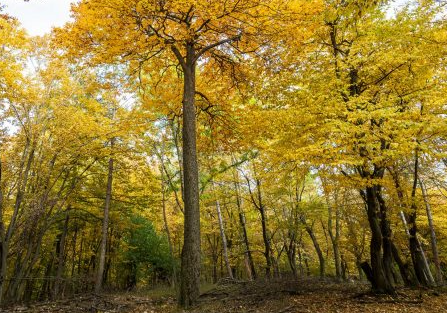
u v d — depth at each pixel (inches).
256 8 300.0
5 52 392.5
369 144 271.7
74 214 691.4
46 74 451.8
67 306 416.8
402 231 526.0
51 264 829.2
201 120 495.8
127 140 546.3
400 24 297.9
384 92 358.9
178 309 297.4
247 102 454.9
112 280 1100.5
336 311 283.7
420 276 429.4
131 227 752.3
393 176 413.7
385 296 328.5
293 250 741.3
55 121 462.6
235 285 486.3
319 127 299.4
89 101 494.9
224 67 441.7
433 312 276.1
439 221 613.6
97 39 318.7
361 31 338.0
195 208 332.8
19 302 478.6
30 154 438.3
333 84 324.2
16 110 422.9
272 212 869.8
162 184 587.5
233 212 954.1
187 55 395.5
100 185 674.2
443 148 317.7
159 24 316.5
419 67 315.6
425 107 317.4
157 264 829.2
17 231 439.8
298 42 352.2
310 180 701.9
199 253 320.5
